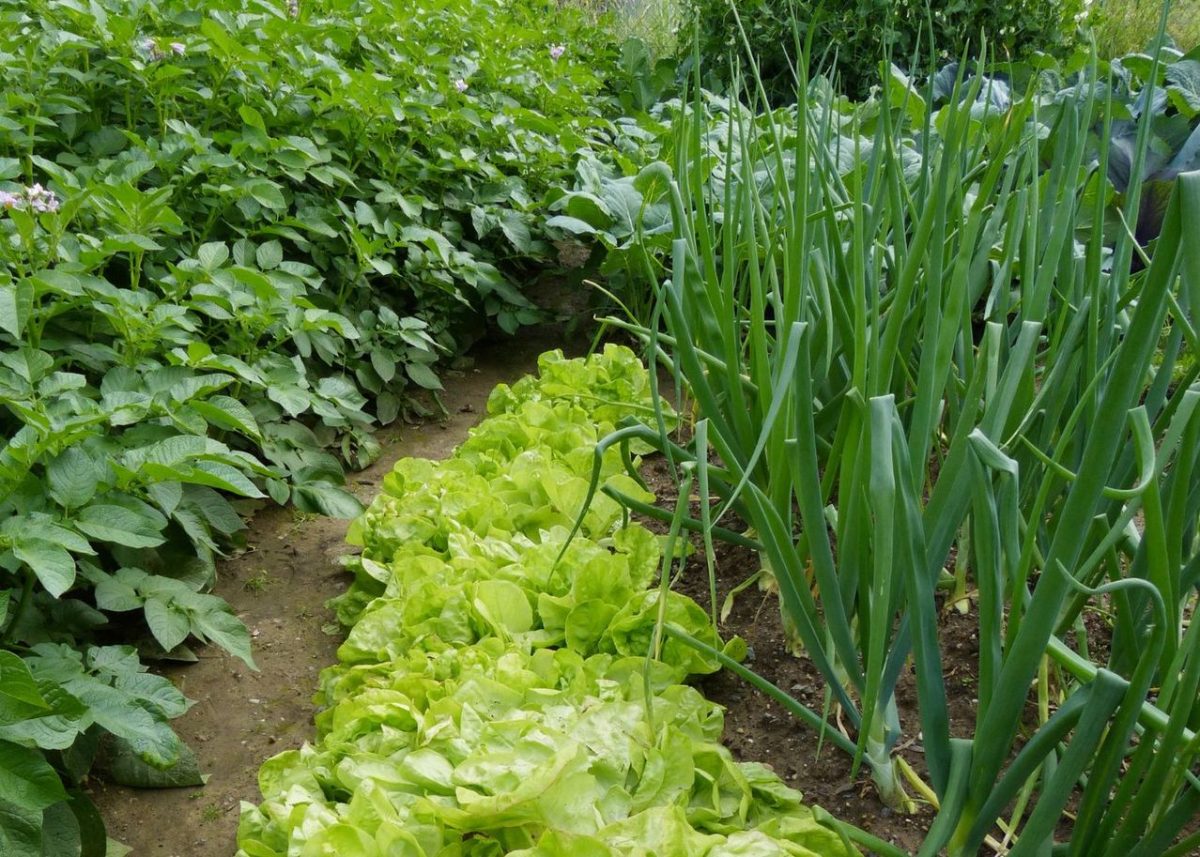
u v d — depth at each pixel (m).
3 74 3.27
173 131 3.55
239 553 3.11
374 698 1.99
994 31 6.72
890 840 1.75
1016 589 1.35
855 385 1.64
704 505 1.44
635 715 1.85
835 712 2.08
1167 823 1.28
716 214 3.42
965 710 2.01
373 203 4.26
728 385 2.12
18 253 2.58
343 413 3.75
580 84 6.27
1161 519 1.16
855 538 1.63
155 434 2.44
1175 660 1.18
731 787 1.79
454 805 1.64
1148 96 1.63
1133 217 1.66
